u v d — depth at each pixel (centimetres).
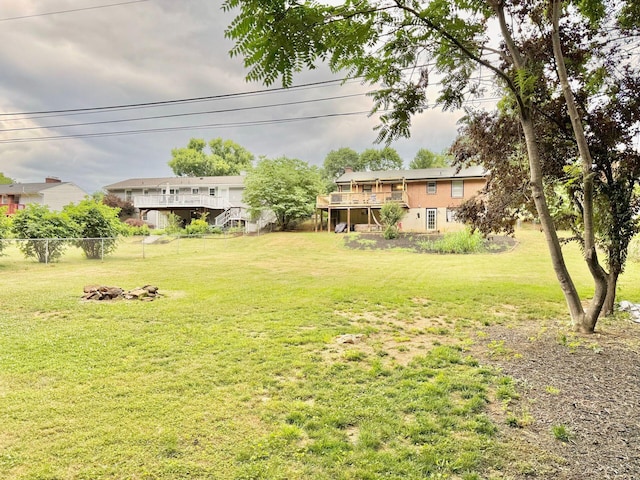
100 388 327
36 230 1320
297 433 253
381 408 290
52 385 332
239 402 302
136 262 1377
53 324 539
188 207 3016
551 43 465
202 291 816
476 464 217
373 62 276
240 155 5359
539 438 246
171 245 2102
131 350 429
